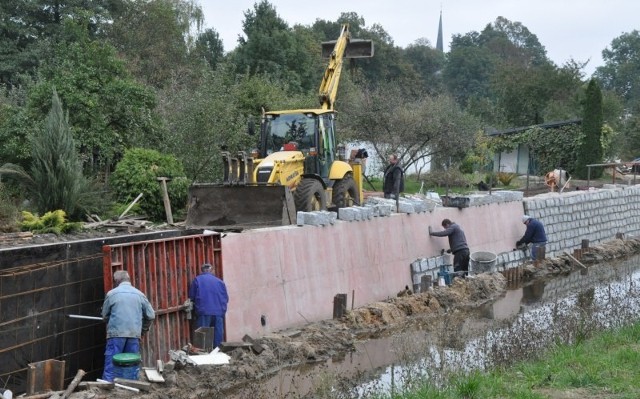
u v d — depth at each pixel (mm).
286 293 15266
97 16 42406
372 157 39812
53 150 17938
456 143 37156
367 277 17766
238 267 14156
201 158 23984
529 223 24047
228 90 27094
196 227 16953
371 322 15977
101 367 11922
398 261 18969
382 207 18688
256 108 31609
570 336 12516
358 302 17344
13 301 10383
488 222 23188
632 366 10234
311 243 16172
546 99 55719
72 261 11375
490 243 23109
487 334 14117
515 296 19922
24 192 18750
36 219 15180
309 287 15922
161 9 43844
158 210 20359
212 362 11961
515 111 55969
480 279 19609
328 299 16453
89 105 21828
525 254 24109
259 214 17234
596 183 38812
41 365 10211
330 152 20891
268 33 50594
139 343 11438
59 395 10031
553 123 44375
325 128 20672
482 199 23094
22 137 20797
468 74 89688
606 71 108250
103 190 19109
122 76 24016
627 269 24641
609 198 30344
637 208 33062
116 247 11453
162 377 11281
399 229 19203
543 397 8883
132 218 18188
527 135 44406
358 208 17922
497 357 11148
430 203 20609
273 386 11781
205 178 24047
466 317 17016
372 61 67125
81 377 10609
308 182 18797
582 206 28188
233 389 11617
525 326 13461
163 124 24203
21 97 28812
